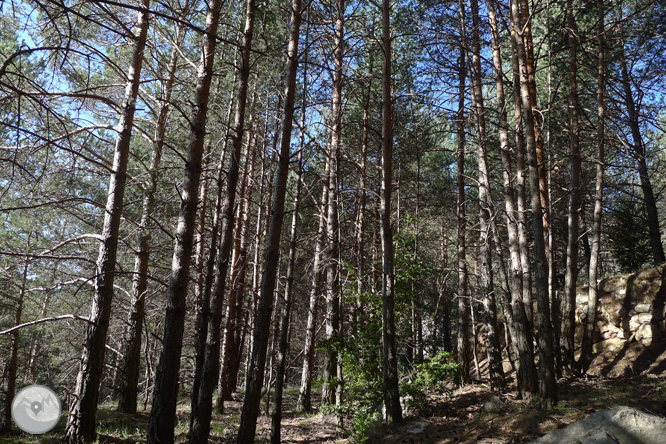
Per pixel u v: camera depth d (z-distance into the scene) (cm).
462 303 1645
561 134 1836
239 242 1892
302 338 2691
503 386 1458
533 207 1148
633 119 1795
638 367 1380
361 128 1967
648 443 734
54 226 1503
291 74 1038
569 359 1427
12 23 549
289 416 1572
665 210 2788
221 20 1220
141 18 1107
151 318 1900
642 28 1658
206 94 964
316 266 1609
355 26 1759
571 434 809
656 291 1509
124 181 1083
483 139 1542
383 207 1163
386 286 1141
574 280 1472
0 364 1293
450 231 2238
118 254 1788
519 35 1245
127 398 1328
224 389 1811
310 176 2200
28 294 1419
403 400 1200
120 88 1254
